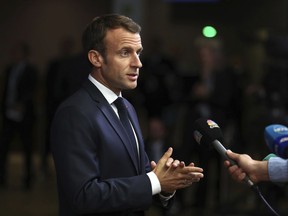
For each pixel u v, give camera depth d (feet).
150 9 56.85
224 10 56.95
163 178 11.86
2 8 56.75
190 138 32.42
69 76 31.37
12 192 39.96
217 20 57.00
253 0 56.44
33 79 41.09
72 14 57.26
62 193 12.16
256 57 44.70
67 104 12.10
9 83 40.88
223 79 32.94
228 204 33.91
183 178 11.85
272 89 31.30
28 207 35.96
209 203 36.29
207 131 12.09
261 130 31.73
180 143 35.50
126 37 12.12
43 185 42.34
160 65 41.52
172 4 57.11
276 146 11.31
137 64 12.23
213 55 33.65
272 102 31.30
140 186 11.69
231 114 33.53
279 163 11.15
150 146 33.12
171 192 12.90
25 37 57.06
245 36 35.29
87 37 12.43
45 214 34.37
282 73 30.99
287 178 11.12
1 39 56.75
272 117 31.14
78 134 11.69
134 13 49.78
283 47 30.58
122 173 12.05
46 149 44.04
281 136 11.33
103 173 11.87
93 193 11.39
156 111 41.16
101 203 11.42
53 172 46.55
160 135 33.27
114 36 12.12
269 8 55.98
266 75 31.63
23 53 41.11
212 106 32.53
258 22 56.39
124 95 41.65
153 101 41.16
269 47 30.96
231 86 33.01
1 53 56.80
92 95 12.29
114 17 12.30
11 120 40.81
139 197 11.65
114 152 11.96
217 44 33.86
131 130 12.59
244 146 34.37
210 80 33.30
